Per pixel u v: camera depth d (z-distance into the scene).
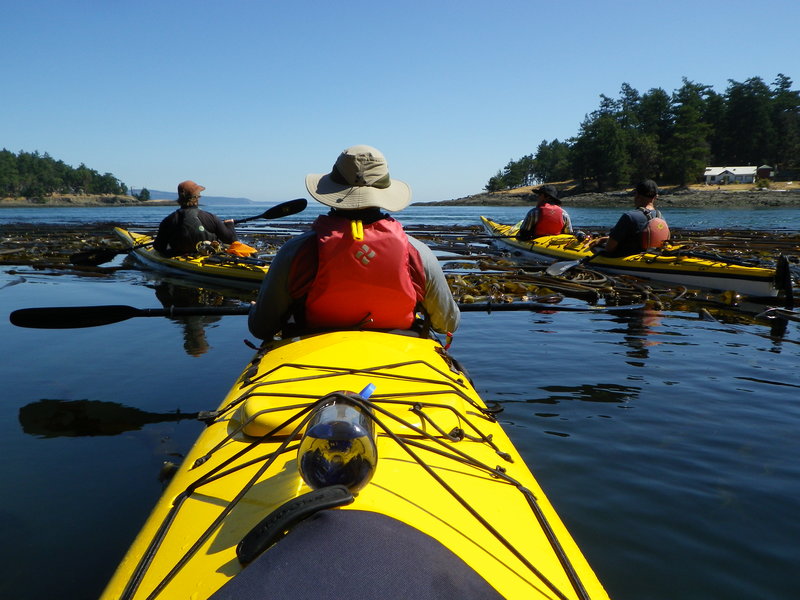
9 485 2.69
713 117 111.12
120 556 2.18
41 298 7.48
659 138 107.19
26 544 2.26
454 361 2.65
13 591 1.99
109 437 3.22
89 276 9.43
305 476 1.20
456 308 2.97
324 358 2.19
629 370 4.46
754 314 6.67
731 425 3.44
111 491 2.65
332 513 1.18
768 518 2.49
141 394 3.89
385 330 2.66
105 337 5.42
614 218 35.81
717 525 2.44
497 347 5.12
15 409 3.62
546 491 2.71
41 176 175.75
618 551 2.26
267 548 1.14
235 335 5.52
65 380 4.17
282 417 1.78
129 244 13.20
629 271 9.34
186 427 3.36
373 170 2.54
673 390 4.02
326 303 2.57
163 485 2.70
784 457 3.04
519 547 1.38
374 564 1.07
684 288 8.24
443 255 12.45
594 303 7.16
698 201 70.62
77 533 2.33
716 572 2.14
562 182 123.38
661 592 2.03
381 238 2.49
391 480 1.46
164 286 8.43
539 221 12.59
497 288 7.92
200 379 4.20
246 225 24.92
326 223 2.54
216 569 1.18
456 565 1.15
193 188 9.42
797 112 110.44
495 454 1.88
